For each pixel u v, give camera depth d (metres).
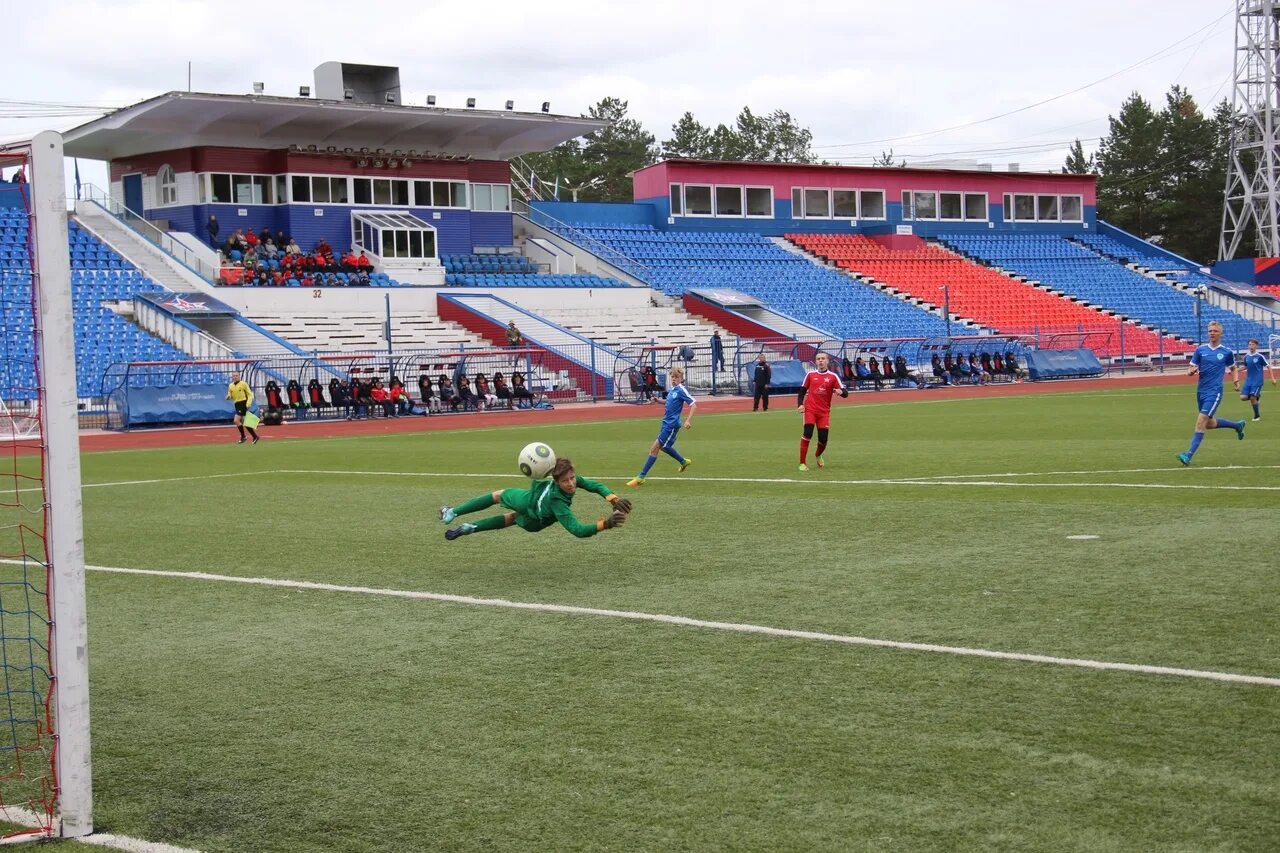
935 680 6.61
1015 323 56.62
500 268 52.34
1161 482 14.43
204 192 47.38
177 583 10.14
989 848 4.55
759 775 5.35
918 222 65.00
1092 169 101.31
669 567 10.16
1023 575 9.25
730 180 60.91
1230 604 8.04
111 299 41.00
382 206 50.53
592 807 5.08
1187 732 5.66
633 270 53.47
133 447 27.69
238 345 40.28
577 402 42.12
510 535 12.16
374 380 36.78
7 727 6.56
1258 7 68.44
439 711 6.43
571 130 53.03
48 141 5.15
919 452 19.73
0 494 18.20
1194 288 63.56
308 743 6.02
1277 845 4.50
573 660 7.32
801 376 45.06
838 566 9.91
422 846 4.77
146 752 5.98
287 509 14.79
